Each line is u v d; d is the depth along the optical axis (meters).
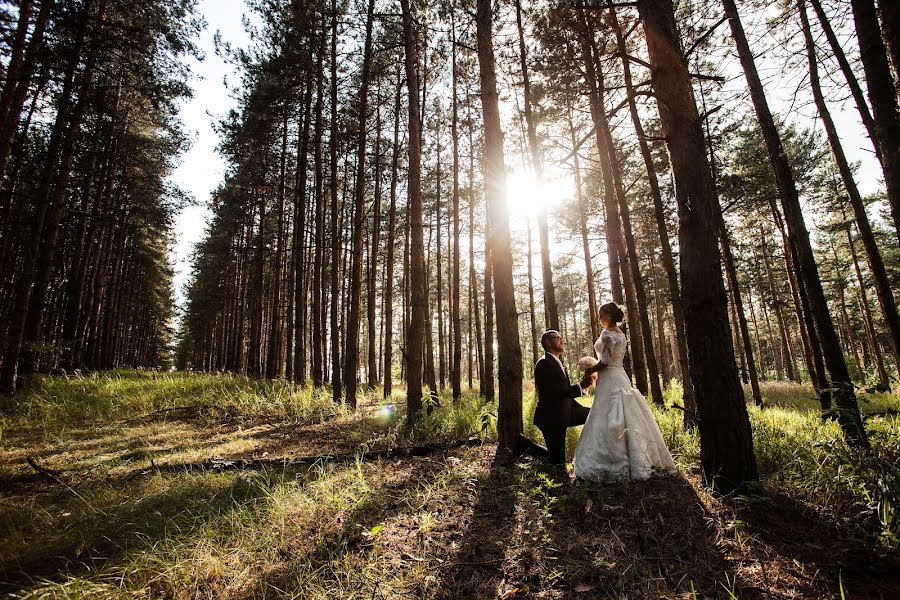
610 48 8.67
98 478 4.17
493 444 5.62
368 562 2.64
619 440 4.00
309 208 19.70
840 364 4.79
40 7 8.73
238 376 14.68
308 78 13.01
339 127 12.28
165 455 5.27
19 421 7.12
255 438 6.54
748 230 21.77
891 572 2.44
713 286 3.71
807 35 5.66
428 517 3.22
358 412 9.46
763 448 4.46
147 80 10.41
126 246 25.02
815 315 5.03
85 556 2.75
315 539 2.96
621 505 3.37
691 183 3.84
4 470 4.39
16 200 14.20
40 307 11.01
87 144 15.20
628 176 14.56
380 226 20.67
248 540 2.92
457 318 13.46
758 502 3.26
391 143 16.28
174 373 16.94
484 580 2.49
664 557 2.68
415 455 5.30
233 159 16.83
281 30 12.66
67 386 9.53
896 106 3.20
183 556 2.70
